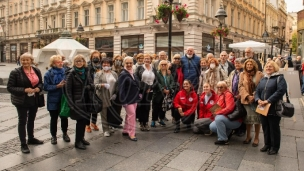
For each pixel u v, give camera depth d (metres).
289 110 4.54
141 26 20.12
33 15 39.62
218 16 12.61
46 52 11.67
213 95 5.94
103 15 27.02
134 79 5.59
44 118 7.16
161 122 6.65
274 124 4.71
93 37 26.84
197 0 20.03
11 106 8.83
